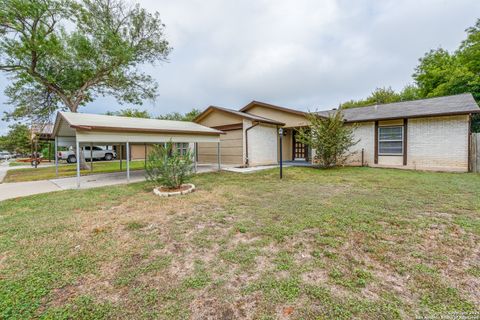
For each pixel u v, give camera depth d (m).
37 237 3.19
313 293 1.95
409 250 2.68
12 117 13.88
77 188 6.80
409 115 9.63
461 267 2.32
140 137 8.02
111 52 13.33
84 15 12.70
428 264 2.39
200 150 15.09
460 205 4.35
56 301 1.89
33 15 11.28
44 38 12.00
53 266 2.43
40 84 13.62
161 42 15.39
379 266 2.37
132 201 5.15
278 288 2.03
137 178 9.11
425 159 9.70
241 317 1.71
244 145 12.13
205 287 2.07
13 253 2.71
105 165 16.05
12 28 11.30
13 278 2.20
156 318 1.70
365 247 2.78
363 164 11.35
